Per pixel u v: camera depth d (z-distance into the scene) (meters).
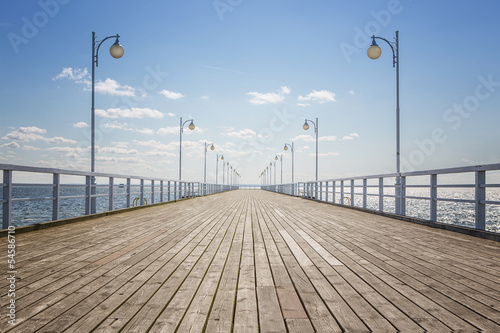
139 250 5.40
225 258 4.87
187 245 5.86
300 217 10.84
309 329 2.52
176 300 3.11
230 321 2.66
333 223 9.22
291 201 21.50
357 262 4.65
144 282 3.66
